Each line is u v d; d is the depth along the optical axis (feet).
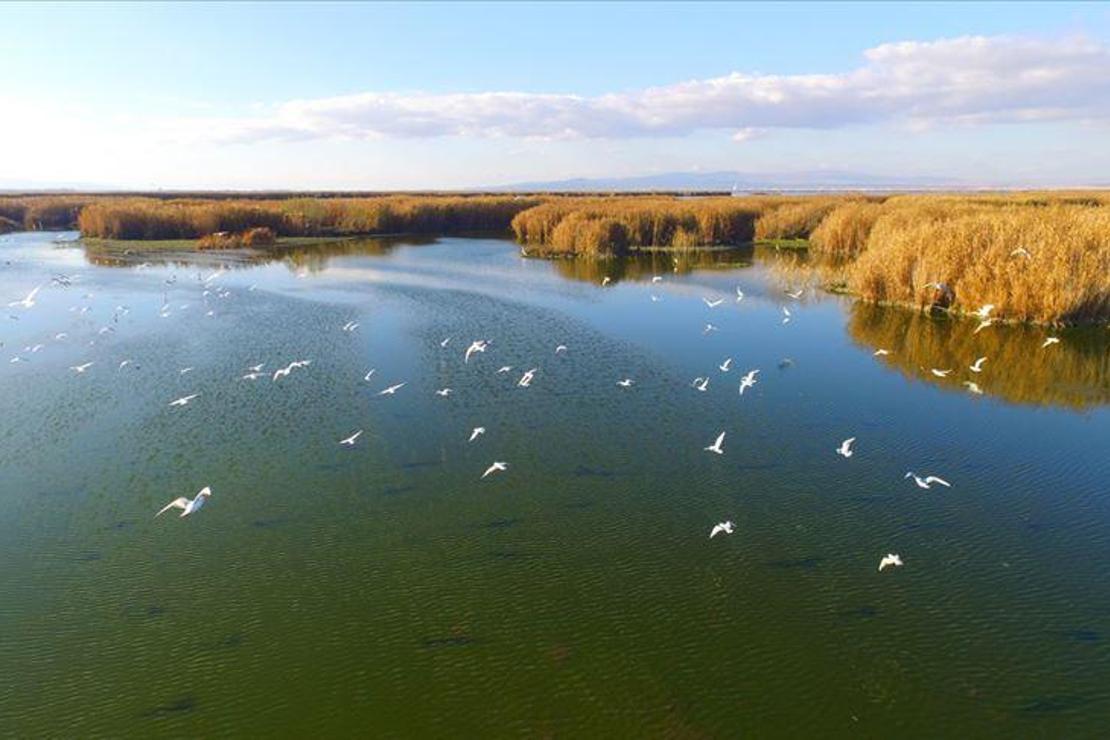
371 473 73.20
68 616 53.67
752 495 67.82
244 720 44.34
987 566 56.65
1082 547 58.80
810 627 50.67
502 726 43.42
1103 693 44.57
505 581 56.34
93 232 257.75
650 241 227.61
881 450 76.18
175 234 254.27
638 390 94.02
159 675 48.01
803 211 242.58
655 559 58.54
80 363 106.93
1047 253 116.78
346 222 270.46
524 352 110.11
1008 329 116.98
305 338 119.14
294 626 52.13
